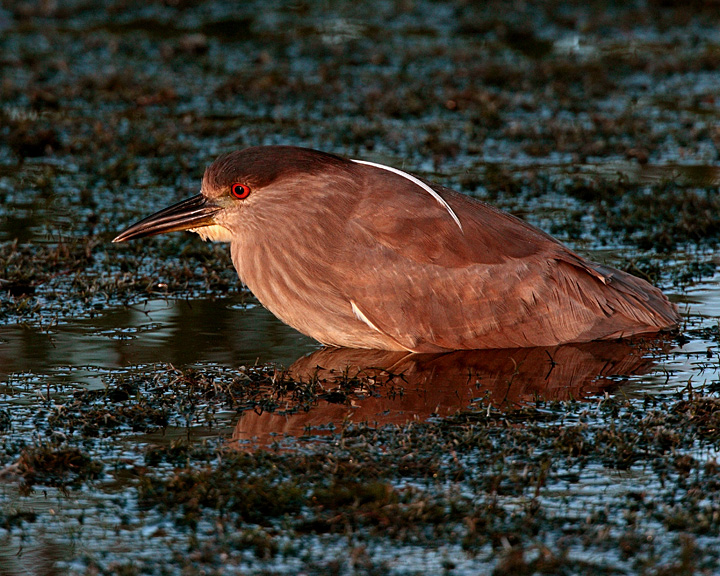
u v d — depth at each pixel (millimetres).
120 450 9297
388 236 11734
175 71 27219
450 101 24297
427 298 11742
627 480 8719
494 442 9406
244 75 26656
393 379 11148
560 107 24359
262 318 13109
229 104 24594
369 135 21766
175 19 32844
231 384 10609
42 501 8445
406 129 22562
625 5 34344
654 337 12281
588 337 12094
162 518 8172
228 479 8656
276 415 10094
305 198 11883
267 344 12172
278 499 8273
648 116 23656
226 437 9578
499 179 18703
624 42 30266
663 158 20734
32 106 23828
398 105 24000
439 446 9250
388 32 31688
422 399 10523
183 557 7648
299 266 11875
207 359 11562
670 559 7547
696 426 9680
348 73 27328
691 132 21875
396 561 7578
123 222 16719
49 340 12055
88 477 8781
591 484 8648
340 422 9922
